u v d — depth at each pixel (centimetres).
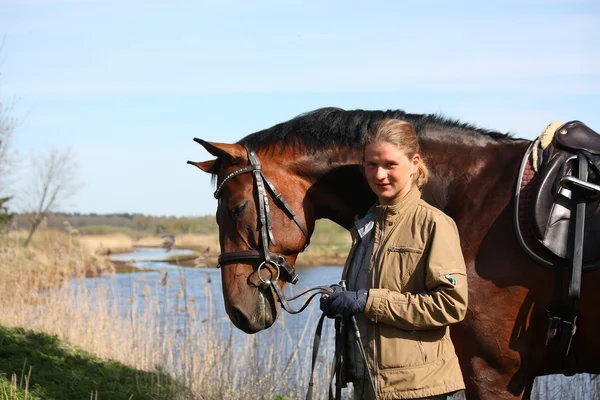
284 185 285
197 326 654
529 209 252
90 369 523
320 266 1862
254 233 277
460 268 212
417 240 218
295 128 295
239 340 704
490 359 255
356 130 287
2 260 1069
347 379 232
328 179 289
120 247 2280
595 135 263
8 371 455
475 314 254
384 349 218
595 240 241
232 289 276
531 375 257
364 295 215
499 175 268
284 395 521
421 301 209
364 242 236
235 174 282
